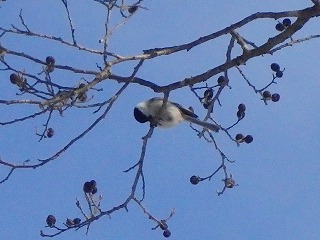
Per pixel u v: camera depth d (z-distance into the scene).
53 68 5.64
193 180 7.11
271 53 6.39
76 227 5.93
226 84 6.73
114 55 5.82
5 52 5.54
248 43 6.73
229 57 6.78
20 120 5.66
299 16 6.25
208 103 7.03
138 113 7.68
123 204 6.10
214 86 6.87
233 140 7.04
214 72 6.41
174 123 7.66
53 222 5.97
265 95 7.06
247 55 6.41
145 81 6.34
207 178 7.14
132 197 6.18
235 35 6.64
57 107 5.74
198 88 6.81
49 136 6.25
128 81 6.03
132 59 5.92
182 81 6.39
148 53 6.11
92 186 5.99
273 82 7.03
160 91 6.38
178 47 6.22
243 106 6.95
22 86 5.62
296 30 6.33
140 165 6.25
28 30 5.54
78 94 5.73
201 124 6.97
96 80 5.74
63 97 5.64
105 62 5.79
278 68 7.02
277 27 6.88
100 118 5.99
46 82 5.63
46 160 5.87
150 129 6.31
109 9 5.65
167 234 6.50
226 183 7.06
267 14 6.31
